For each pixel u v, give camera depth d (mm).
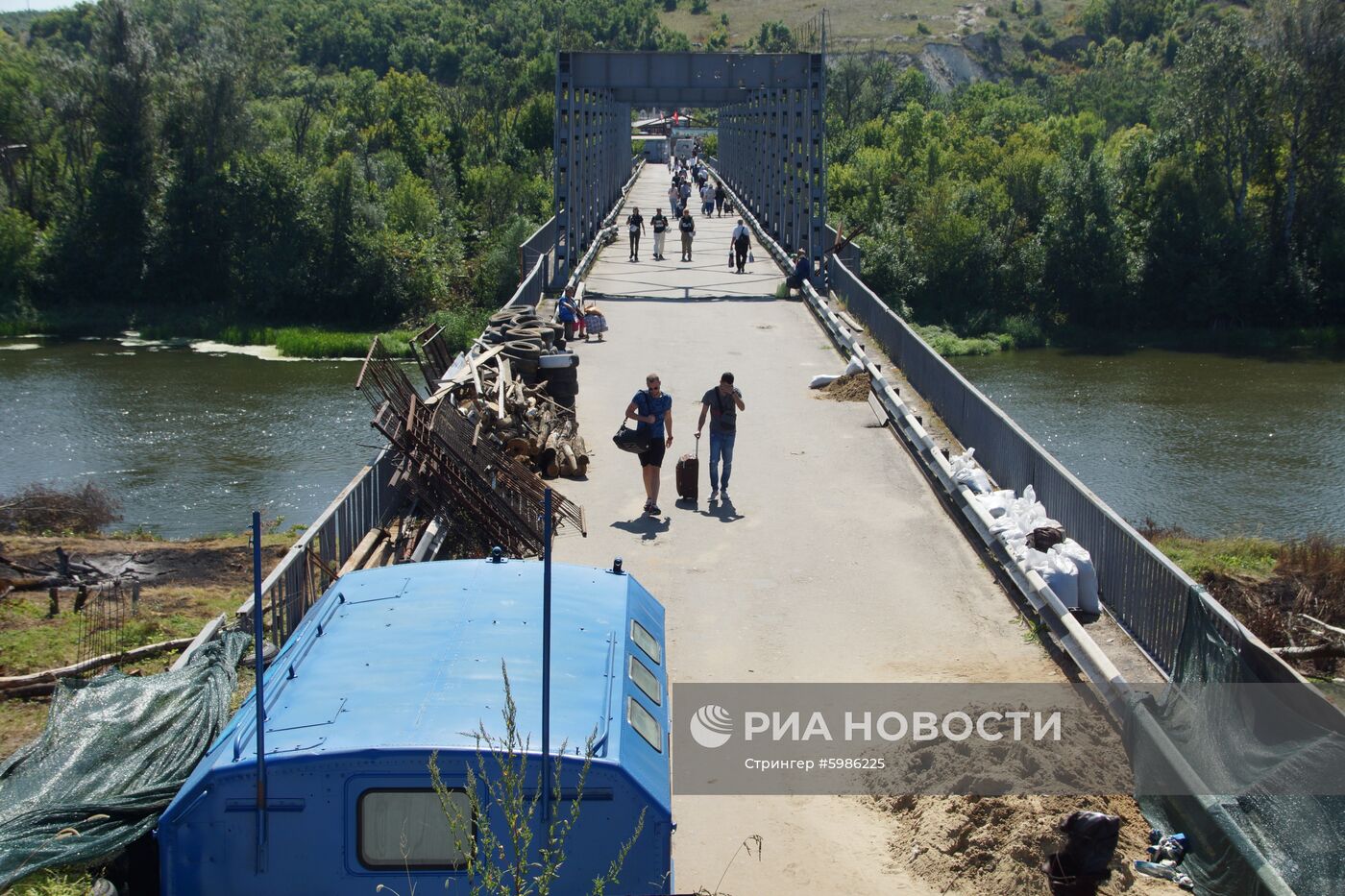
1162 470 36781
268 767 6559
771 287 35969
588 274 38531
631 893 6734
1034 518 13875
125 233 66562
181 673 10117
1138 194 70438
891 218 73188
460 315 61406
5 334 59969
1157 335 65125
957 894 8125
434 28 167750
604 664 7656
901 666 11688
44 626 14633
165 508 29453
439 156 85250
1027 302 67562
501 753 6328
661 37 167625
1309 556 22047
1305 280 65438
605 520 15773
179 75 71375
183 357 53812
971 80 180875
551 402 19125
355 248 63438
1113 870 8023
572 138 36344
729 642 12273
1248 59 67375
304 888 6637
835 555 14703
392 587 8625
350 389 45812
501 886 5996
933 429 19344
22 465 33781
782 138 43688
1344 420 44344
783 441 19547
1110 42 182375
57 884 7355
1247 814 8086
